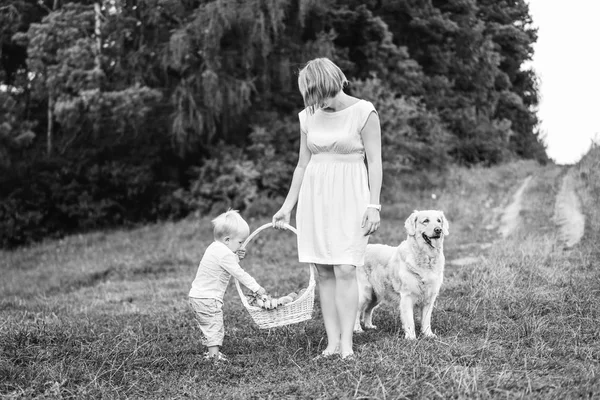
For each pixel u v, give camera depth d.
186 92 21.61
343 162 5.46
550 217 14.66
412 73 30.39
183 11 22.48
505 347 5.36
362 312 6.98
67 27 21.75
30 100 25.08
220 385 4.90
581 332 5.73
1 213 22.42
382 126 25.56
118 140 23.53
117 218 24.02
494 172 28.56
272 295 9.45
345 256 5.37
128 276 14.65
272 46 21.72
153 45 22.70
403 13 33.53
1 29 24.11
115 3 22.25
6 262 19.14
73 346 6.05
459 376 4.24
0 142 22.42
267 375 5.03
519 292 7.54
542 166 30.36
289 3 21.50
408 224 6.24
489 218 17.36
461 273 9.38
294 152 23.73
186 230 20.31
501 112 43.66
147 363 5.58
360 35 29.52
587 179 17.69
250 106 23.89
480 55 37.47
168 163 24.67
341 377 4.55
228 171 22.66
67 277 15.14
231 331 6.96
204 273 5.91
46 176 23.41
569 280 7.94
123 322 7.87
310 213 5.53
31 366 5.27
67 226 24.03
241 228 6.09
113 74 22.67
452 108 35.44
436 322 6.63
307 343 6.06
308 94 5.32
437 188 25.42
